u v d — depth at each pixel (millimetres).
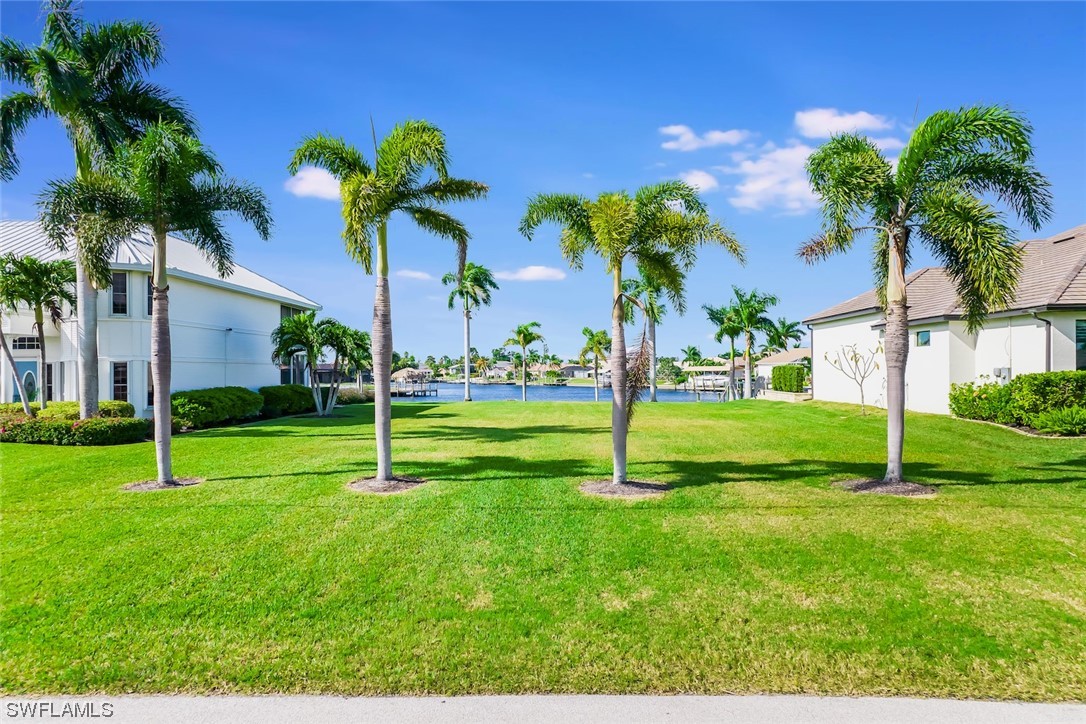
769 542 6773
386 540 6980
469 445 14391
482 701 3900
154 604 5340
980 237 8531
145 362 21438
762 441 14750
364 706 3867
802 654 4402
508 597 5422
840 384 25547
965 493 8992
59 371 21953
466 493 9180
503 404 30875
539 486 9648
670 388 88562
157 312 10188
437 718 3729
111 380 21031
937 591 5449
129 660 4445
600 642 4605
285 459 12414
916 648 4469
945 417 18312
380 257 10305
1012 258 8516
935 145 9180
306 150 10273
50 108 15734
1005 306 9328
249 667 4336
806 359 61750
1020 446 13414
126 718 3770
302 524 7598
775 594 5418
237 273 30203
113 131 15617
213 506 8461
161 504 8594
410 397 59750
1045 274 17875
